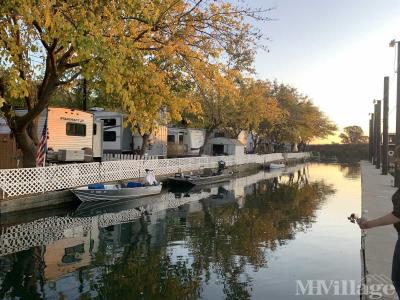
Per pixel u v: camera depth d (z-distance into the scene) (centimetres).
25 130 1573
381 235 984
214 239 1275
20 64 1296
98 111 3017
